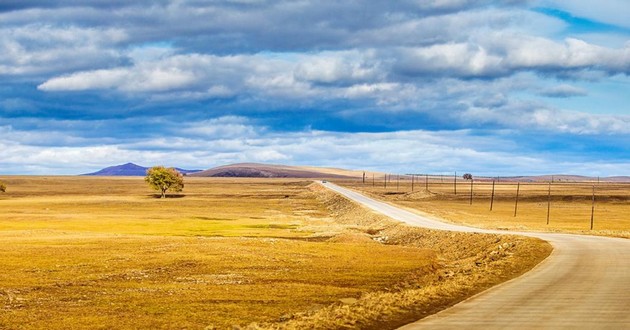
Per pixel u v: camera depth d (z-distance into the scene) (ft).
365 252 204.54
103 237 241.35
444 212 493.36
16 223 348.79
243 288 127.54
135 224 351.25
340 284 135.54
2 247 199.21
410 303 100.01
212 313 100.42
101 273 147.84
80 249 194.59
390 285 135.33
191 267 158.92
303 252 196.54
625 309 90.27
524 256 166.81
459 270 163.43
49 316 97.96
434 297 105.40
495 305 94.63
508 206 613.52
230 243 214.69
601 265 142.51
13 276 141.59
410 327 80.74
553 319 83.56
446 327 80.07
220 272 151.64
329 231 326.85
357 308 96.58
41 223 349.61
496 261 164.76
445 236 263.08
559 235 238.27
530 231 275.39
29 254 181.47
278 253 190.29
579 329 77.51
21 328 89.15
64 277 141.28
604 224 386.32
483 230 282.15
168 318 96.27
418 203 645.10
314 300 113.29
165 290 124.26
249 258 175.94
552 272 131.64
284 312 101.14
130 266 159.22
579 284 114.62
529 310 90.17
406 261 181.16
